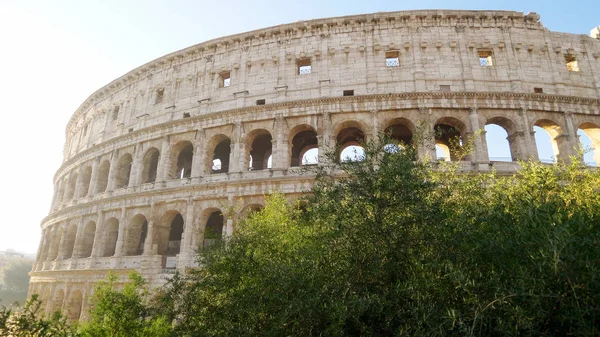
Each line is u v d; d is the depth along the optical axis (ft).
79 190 225.97
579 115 164.55
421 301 44.32
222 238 85.25
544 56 174.70
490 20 179.11
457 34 176.86
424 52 174.09
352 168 60.23
